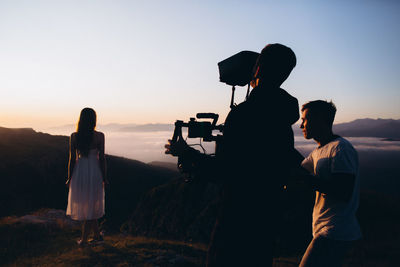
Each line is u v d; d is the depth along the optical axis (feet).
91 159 16.81
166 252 17.40
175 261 15.94
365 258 28.40
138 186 307.17
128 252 16.96
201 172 4.90
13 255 16.58
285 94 5.34
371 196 71.61
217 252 4.91
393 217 51.96
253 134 4.60
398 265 25.58
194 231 55.67
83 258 15.64
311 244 7.98
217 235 4.98
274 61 5.08
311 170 8.75
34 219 24.77
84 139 16.26
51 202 221.25
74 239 20.59
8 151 254.88
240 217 4.70
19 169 230.48
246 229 4.68
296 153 6.72
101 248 17.29
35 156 260.62
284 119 5.05
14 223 23.30
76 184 16.56
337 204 7.58
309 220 42.34
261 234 4.76
